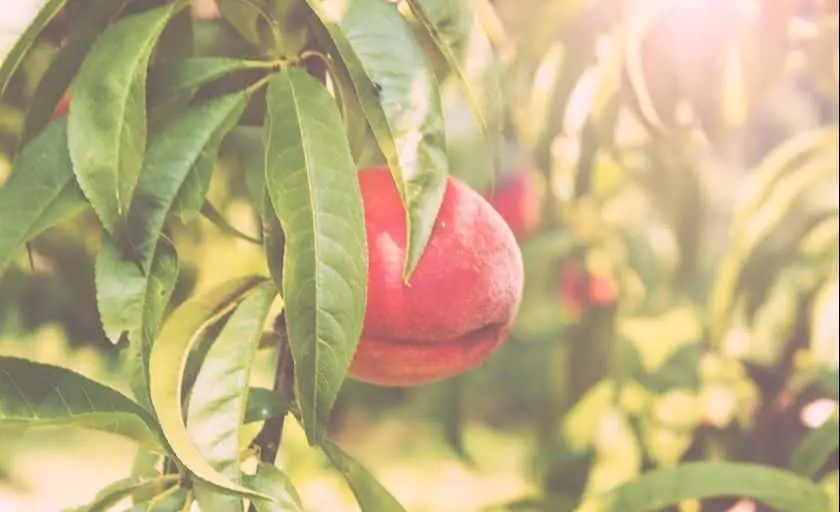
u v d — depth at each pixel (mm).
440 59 803
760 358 1018
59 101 738
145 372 687
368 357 751
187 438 672
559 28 935
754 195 966
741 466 794
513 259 765
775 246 1006
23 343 1054
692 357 1043
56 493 1488
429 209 681
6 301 1032
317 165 678
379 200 735
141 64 682
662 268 1098
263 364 991
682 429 1037
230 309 706
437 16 704
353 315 674
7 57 685
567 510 1040
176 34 770
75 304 1041
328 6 685
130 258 689
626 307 1101
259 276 710
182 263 949
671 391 1044
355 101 724
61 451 1583
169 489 688
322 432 670
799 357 1009
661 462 1037
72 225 985
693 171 1037
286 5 721
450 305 736
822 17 952
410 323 734
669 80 922
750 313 1017
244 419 705
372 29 685
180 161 692
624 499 796
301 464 1153
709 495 793
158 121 702
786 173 959
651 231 1105
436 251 734
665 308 1090
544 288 1132
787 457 1005
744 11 913
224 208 919
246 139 801
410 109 683
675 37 917
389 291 731
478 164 1018
